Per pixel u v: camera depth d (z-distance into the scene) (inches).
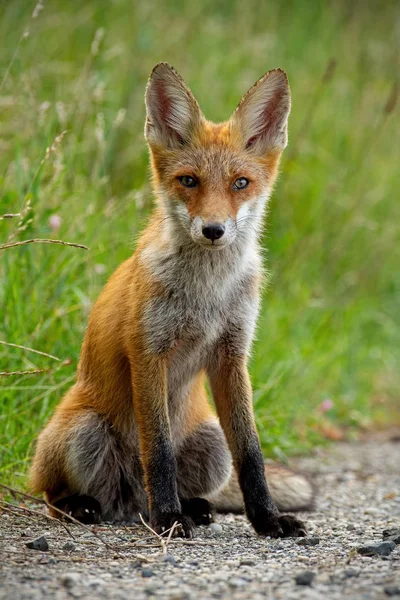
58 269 466.6
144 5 740.7
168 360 364.2
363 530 343.3
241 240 360.2
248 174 364.5
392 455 542.6
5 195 477.7
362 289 732.7
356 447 563.2
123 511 373.1
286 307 626.2
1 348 434.9
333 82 794.8
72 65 658.8
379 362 705.0
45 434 366.3
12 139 534.0
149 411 342.0
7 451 391.2
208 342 362.0
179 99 368.8
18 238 449.7
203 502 369.7
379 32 884.0
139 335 346.3
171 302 350.9
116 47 652.7
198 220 341.4
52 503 362.9
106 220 504.1
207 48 764.0
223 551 298.0
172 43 730.8
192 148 364.2
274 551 298.5
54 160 519.2
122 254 509.4
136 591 236.4
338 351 642.8
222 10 832.3
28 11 666.2
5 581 243.0
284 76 378.3
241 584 244.1
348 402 629.3
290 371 560.4
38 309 450.0
